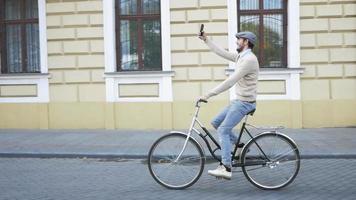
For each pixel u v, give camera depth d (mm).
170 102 12656
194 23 12531
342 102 12414
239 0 12727
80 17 12914
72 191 6805
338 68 12383
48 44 13141
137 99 12828
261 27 12734
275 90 12500
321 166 8469
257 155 6688
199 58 12539
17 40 13773
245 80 6473
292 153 6715
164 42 12672
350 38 12312
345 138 10906
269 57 12781
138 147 10273
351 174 7785
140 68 13094
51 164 9031
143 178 7609
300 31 12383
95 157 9625
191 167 6766
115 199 6316
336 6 12281
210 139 7359
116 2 13047
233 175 7621
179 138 6773
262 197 6328
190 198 6305
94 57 12938
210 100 12531
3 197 6504
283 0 12633
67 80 13078
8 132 12719
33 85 13289
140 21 13039
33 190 6906
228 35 12453
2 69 13789
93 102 12992
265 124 12508
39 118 13258
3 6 13812
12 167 8781
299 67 12344
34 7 13633
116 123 12914
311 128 12438
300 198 6273
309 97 12461
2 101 13438
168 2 12609
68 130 12906
